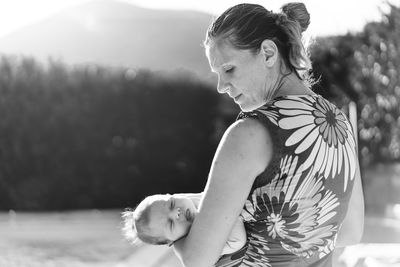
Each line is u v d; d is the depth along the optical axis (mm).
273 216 1938
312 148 1927
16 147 15406
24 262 9320
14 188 15477
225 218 1911
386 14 10633
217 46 1993
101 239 11383
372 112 11797
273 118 1911
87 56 27344
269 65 1987
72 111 15711
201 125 16547
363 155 12227
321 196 1966
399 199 11969
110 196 16062
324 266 2076
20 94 15422
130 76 16172
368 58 11617
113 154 16016
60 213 15156
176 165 16406
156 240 2227
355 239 2275
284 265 1998
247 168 1882
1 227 13047
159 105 16281
